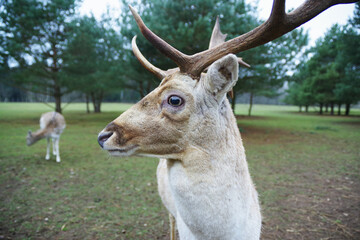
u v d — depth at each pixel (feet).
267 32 4.72
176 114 5.02
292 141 33.47
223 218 4.73
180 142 5.05
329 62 80.94
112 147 5.17
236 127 5.97
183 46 26.96
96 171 19.08
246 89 40.93
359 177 18.08
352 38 45.93
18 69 47.42
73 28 45.60
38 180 16.80
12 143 29.04
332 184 16.62
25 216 11.93
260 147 29.22
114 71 49.14
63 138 33.53
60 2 42.39
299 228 11.14
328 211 12.69
